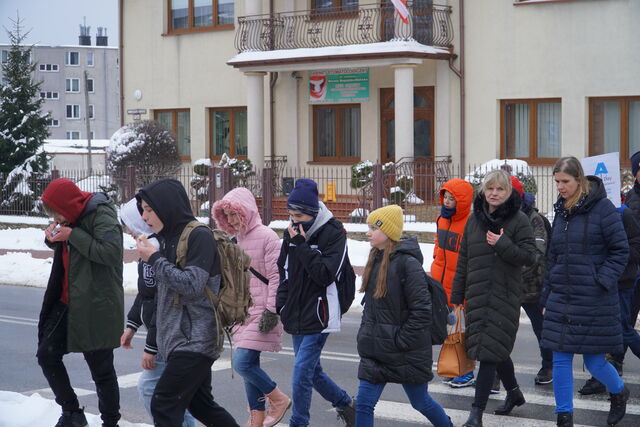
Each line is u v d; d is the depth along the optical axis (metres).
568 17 23.55
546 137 24.39
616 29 22.89
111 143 28.36
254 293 7.44
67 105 88.38
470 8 25.11
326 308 7.06
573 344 7.21
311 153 28.67
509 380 8.13
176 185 5.93
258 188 24.91
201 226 5.86
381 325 6.55
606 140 23.47
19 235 26.09
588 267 7.23
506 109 24.98
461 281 7.78
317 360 7.21
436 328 6.64
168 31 31.34
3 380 10.02
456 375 7.82
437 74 25.78
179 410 5.82
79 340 6.94
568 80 23.66
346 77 27.61
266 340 7.39
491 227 7.50
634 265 8.77
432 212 21.91
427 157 26.44
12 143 31.27
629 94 22.80
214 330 5.88
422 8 25.86
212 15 30.20
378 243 6.58
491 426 7.82
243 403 8.86
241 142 30.19
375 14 26.56
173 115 31.58
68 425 7.20
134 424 7.65
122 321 7.16
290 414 8.50
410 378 6.52
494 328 7.49
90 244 6.80
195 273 5.69
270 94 29.08
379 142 27.27
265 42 27.78
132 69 32.22
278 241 7.46
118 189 26.06
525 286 9.02
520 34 24.31
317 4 28.00
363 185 23.52
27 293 17.45
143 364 6.34
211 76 30.30
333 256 6.98
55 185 6.87
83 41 89.88
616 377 7.57
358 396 6.67
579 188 7.34
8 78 32.09
